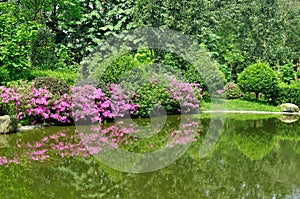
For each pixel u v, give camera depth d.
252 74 12.35
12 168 4.17
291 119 9.77
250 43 17.95
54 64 11.23
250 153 5.30
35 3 11.60
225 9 19.38
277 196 3.29
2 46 8.14
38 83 7.37
